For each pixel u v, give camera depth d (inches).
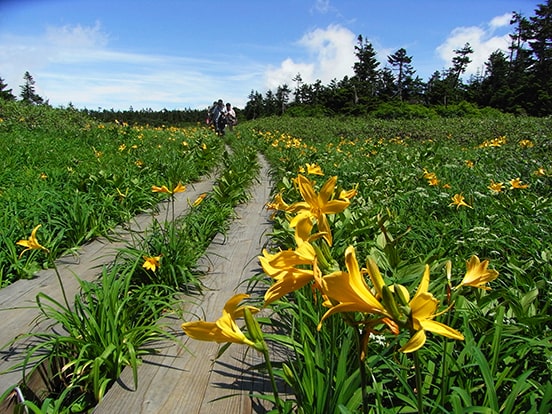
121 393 73.0
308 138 765.3
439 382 64.2
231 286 117.1
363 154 410.0
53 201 171.3
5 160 261.7
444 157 328.5
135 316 97.5
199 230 151.6
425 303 30.1
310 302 84.1
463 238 117.7
